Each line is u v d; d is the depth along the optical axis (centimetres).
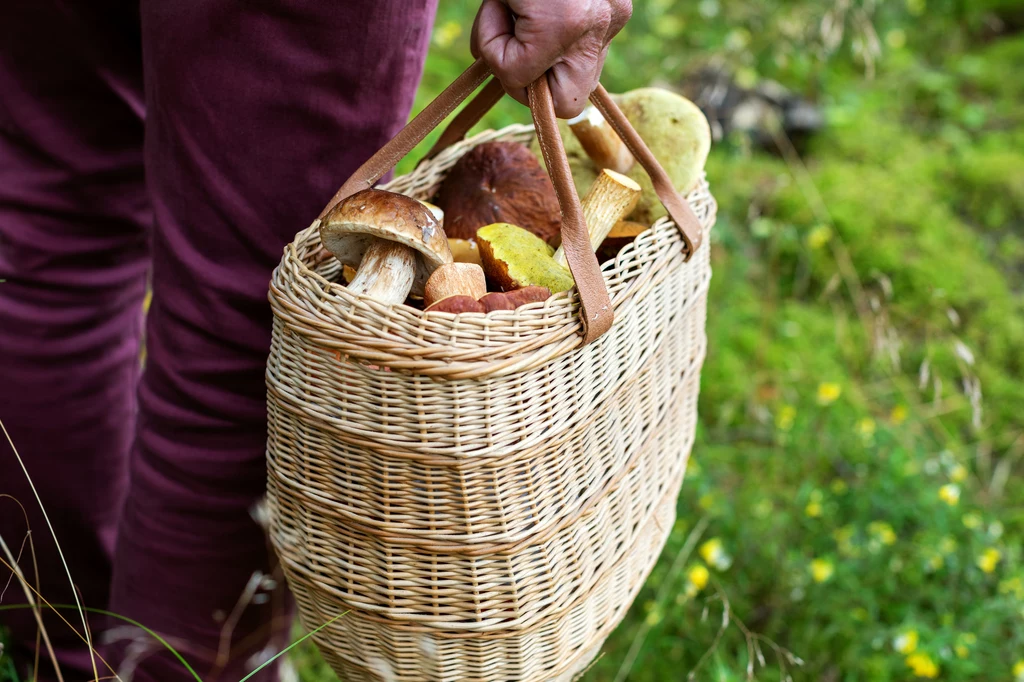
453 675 137
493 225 139
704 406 217
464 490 129
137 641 150
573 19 125
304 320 128
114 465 157
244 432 143
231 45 133
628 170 150
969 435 217
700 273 149
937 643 170
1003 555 185
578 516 135
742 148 275
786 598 180
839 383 222
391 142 134
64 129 145
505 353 126
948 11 385
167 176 138
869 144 301
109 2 140
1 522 155
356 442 129
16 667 161
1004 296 246
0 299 148
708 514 181
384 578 134
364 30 133
